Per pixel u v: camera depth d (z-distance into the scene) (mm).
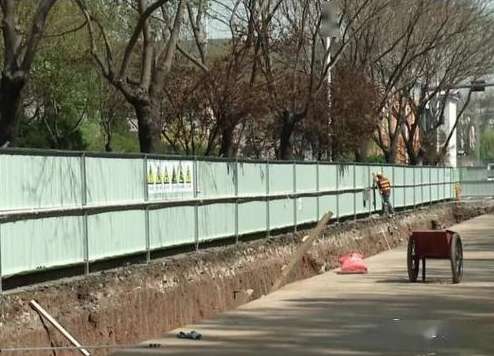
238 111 27531
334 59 31547
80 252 14273
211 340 13320
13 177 12523
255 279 20656
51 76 33125
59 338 12359
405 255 30500
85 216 14445
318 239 26172
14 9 15250
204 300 17703
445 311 16047
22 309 11922
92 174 14805
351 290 19875
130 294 14875
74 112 38531
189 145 34656
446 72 51969
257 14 28531
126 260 16109
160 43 27734
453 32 46469
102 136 42594
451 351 11914
